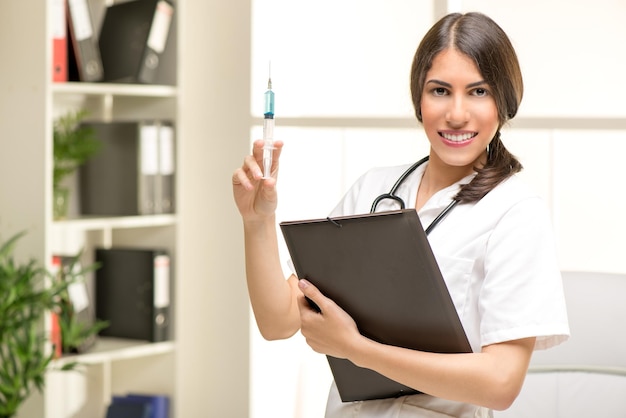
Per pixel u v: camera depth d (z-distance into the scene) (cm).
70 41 337
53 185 335
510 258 150
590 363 218
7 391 298
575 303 221
